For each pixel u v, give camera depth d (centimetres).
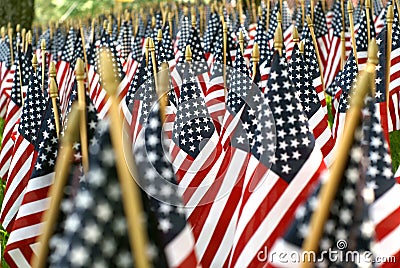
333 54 1480
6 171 1013
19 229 595
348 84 869
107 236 312
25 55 1178
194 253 392
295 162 483
